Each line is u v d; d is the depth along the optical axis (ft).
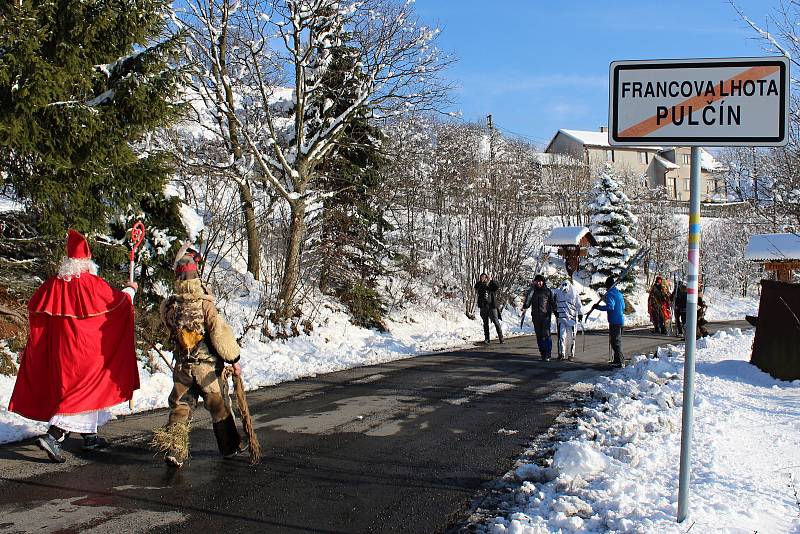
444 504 17.37
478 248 90.12
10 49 28.27
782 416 24.77
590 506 16.35
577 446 20.51
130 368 21.58
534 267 116.98
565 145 261.24
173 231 40.11
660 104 13.56
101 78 32.99
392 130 83.05
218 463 20.40
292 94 66.44
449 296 89.25
